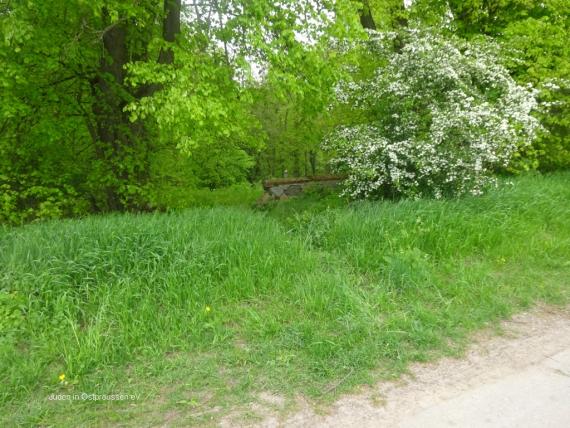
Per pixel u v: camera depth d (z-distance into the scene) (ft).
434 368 9.52
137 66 18.19
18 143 23.43
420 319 11.59
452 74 20.89
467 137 19.95
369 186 22.68
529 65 27.50
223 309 12.16
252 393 8.68
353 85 24.06
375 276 14.38
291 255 14.84
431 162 20.07
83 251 13.17
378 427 7.63
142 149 24.76
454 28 32.07
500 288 13.58
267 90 22.49
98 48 22.57
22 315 11.25
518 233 17.72
